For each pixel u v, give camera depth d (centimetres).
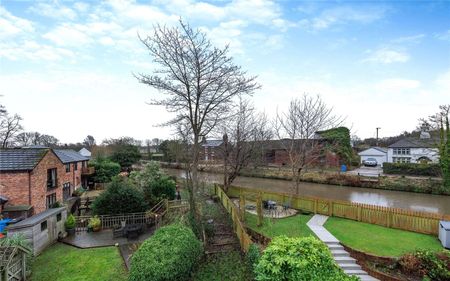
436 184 2814
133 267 863
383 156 5006
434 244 1255
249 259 1026
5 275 962
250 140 2356
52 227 1441
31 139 6184
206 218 1639
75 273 1103
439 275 983
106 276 1073
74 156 2988
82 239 1494
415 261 1030
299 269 654
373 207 1585
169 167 4859
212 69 1471
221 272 1027
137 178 2309
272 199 2139
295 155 2373
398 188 2970
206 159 3572
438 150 2897
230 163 2381
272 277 660
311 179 3559
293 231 1436
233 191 2453
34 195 1841
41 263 1204
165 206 1925
